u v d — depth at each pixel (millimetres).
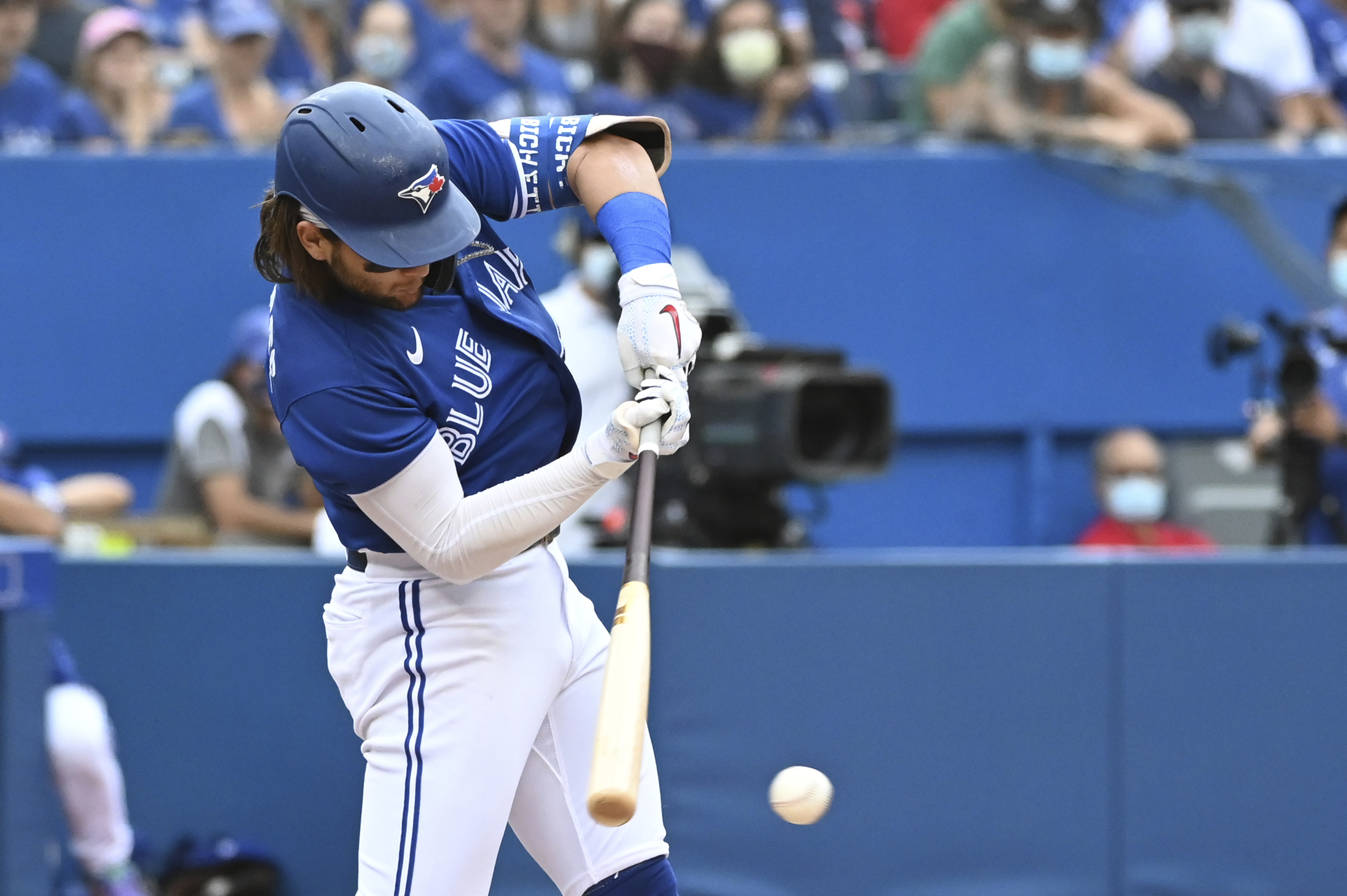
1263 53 23172
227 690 14586
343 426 7379
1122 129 20453
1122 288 20672
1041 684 14594
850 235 20453
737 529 15766
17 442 19875
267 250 7574
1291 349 17391
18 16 20875
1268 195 20594
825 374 15039
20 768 12156
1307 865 14672
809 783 8305
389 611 8086
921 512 20750
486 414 7887
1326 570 14727
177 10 24281
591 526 16219
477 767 7988
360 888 8188
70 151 20188
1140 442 19062
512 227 20016
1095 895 14586
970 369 20641
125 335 19938
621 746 6688
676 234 20297
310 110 7254
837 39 24469
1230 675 14711
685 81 21500
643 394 7551
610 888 8453
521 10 20969
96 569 14562
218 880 14297
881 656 14500
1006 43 20969
